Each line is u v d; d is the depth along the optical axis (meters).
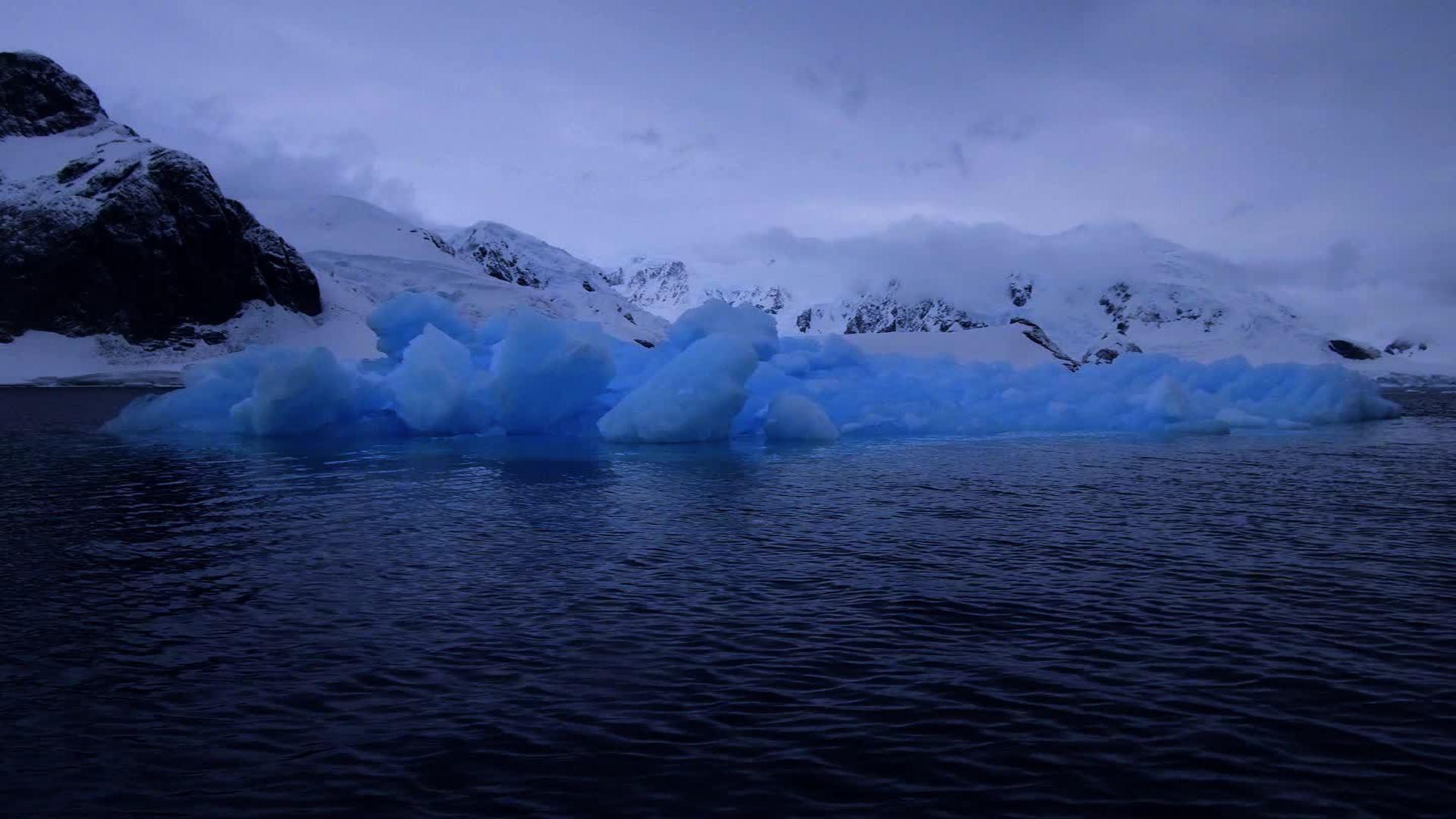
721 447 29.66
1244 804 6.58
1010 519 17.30
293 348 32.28
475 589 12.24
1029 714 8.11
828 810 6.49
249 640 10.16
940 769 7.09
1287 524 16.83
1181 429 36.31
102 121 130.75
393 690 8.69
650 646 9.94
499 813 6.45
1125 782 6.89
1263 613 11.16
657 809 6.50
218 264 112.88
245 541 15.22
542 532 15.98
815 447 30.14
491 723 7.94
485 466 24.64
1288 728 7.82
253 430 33.09
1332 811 6.47
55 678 9.04
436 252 170.50
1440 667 9.28
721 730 7.80
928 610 11.26
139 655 9.69
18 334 104.25
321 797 6.68
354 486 21.17
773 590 12.20
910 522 16.92
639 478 22.59
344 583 12.55
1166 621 10.84
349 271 150.12
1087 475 23.38
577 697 8.52
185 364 104.38
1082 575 13.02
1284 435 35.94
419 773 7.05
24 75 127.44
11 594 12.05
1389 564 13.65
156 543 15.10
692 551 14.55
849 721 7.97
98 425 40.47
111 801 6.63
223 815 6.43
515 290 154.38
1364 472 24.17
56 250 105.19
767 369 35.09
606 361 32.22
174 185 111.69
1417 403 74.19
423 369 31.94
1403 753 7.35
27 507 18.44
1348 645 9.95
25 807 6.54
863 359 39.72
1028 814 6.43
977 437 34.50
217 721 8.01
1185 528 16.45
